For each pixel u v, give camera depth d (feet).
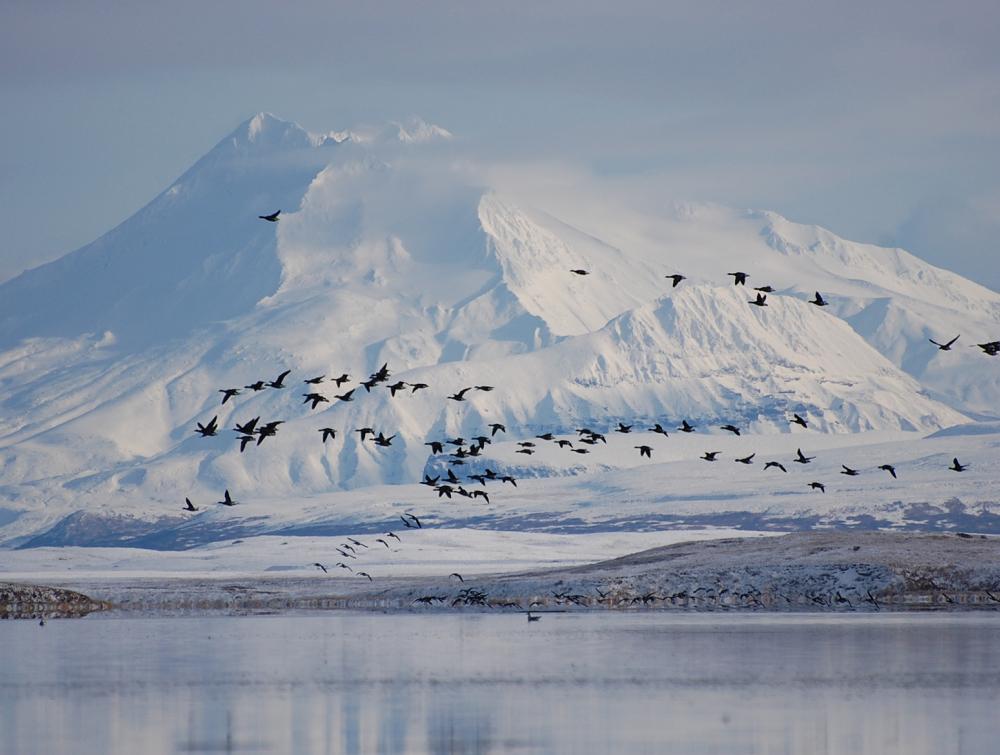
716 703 352.90
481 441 431.84
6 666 434.30
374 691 376.68
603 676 400.26
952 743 303.68
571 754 293.84
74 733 320.91
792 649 460.96
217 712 346.54
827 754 293.43
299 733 319.27
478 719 333.21
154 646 494.59
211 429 315.99
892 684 382.22
